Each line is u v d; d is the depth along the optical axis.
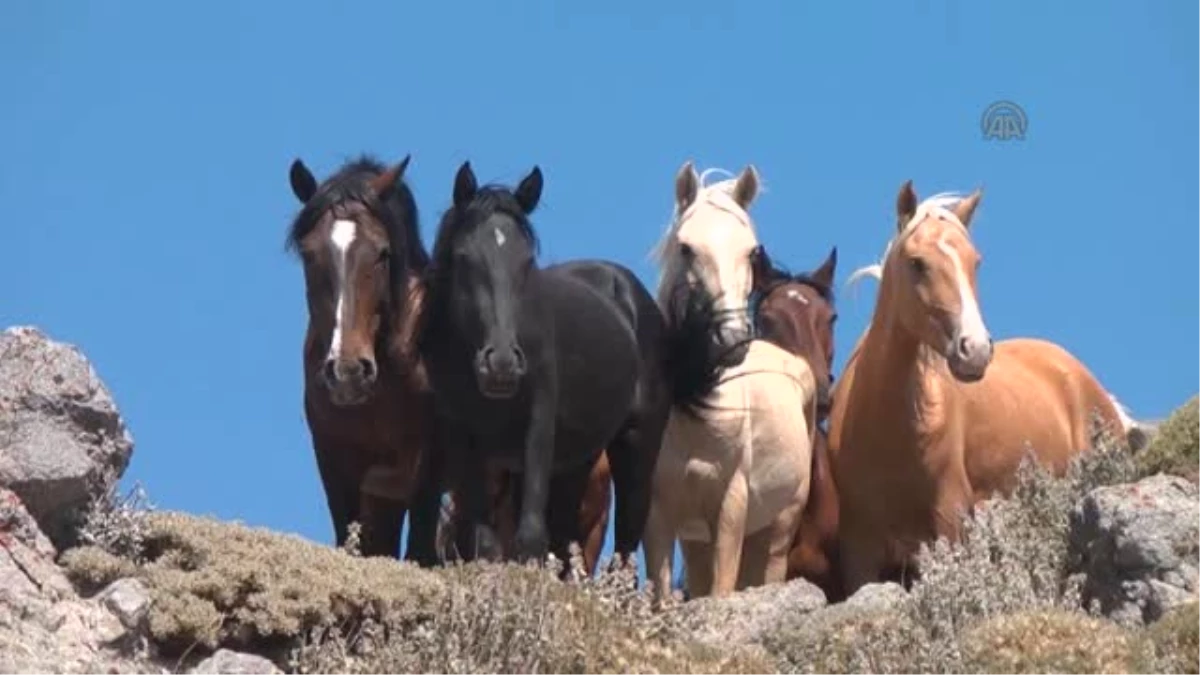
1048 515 17.03
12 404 14.31
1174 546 15.34
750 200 20.00
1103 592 15.55
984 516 16.86
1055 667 13.60
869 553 19.05
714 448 18.44
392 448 17.23
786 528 19.06
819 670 14.48
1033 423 19.56
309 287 16.83
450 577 14.86
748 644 15.11
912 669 13.97
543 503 16.12
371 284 16.66
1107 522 15.61
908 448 18.66
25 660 13.00
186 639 13.74
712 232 18.91
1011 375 19.97
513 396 16.14
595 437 16.94
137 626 13.59
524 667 13.91
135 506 14.45
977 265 18.58
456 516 16.98
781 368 19.44
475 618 14.09
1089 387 20.73
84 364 14.58
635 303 18.02
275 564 14.32
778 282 20.89
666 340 18.30
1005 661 13.71
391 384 16.95
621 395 17.08
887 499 18.88
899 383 18.64
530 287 16.31
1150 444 16.97
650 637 14.72
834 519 19.64
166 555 14.15
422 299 16.41
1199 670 13.58
